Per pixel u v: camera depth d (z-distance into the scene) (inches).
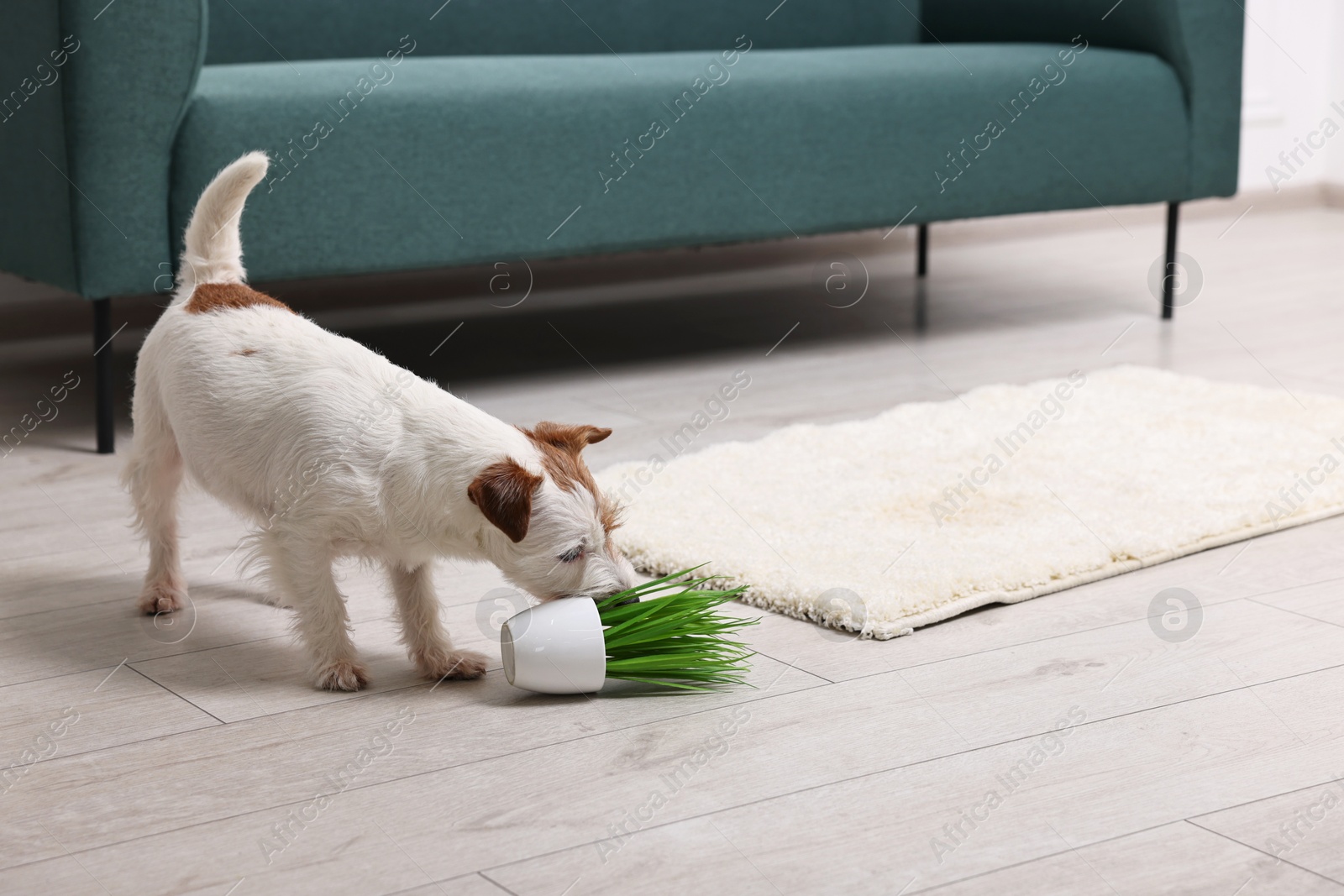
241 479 58.2
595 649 55.3
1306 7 197.5
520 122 104.3
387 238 101.0
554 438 57.4
